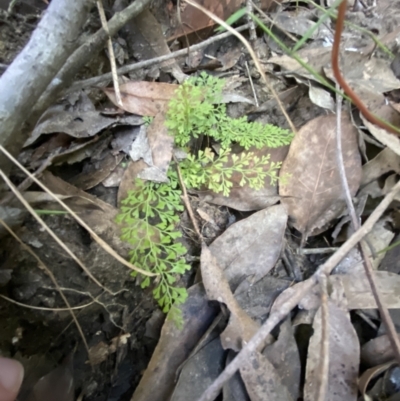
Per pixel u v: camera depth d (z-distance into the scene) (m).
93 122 0.18
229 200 0.20
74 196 0.18
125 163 0.19
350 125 0.20
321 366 0.13
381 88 0.22
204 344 0.17
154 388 0.16
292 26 0.24
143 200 0.18
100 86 0.20
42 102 0.15
